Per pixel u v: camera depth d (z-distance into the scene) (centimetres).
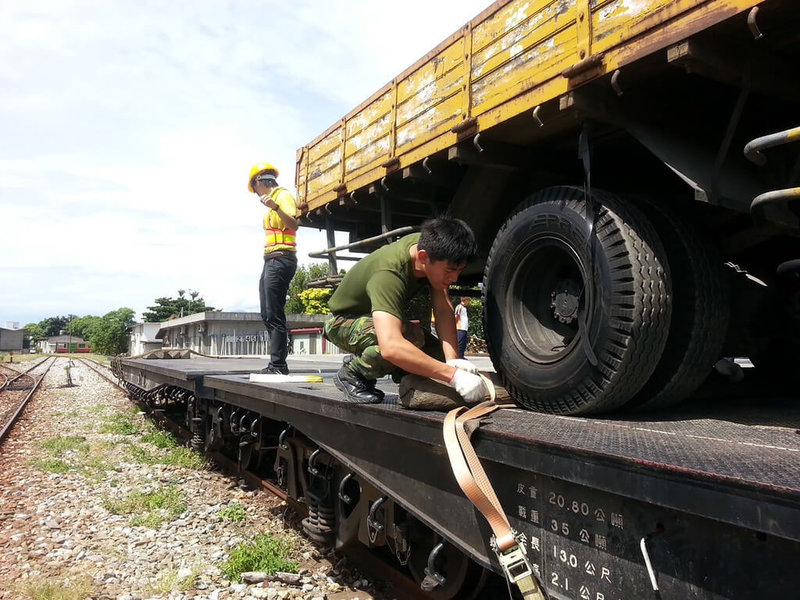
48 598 333
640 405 260
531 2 275
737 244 274
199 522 474
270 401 398
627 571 157
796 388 312
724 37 213
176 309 9019
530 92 271
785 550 122
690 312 247
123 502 521
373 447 281
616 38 232
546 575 184
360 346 287
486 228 383
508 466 202
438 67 339
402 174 381
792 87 232
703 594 137
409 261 271
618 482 152
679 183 341
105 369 3253
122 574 372
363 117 425
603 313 236
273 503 516
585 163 254
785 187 243
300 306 4456
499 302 294
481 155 317
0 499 553
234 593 343
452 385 244
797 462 142
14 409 1285
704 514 130
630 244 233
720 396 312
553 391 259
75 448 795
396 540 287
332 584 354
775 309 296
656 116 264
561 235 261
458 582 272
